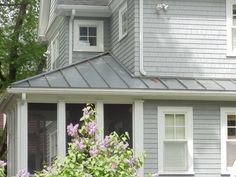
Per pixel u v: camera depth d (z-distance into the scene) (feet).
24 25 99.91
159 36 65.92
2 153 101.35
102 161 32.17
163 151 63.26
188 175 63.36
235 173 51.75
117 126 63.10
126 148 35.88
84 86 61.67
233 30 67.62
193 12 66.85
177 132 63.82
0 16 103.35
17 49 98.63
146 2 66.03
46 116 62.34
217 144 64.28
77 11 76.95
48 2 92.79
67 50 77.25
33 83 61.62
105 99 62.75
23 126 61.41
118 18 72.95
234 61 67.15
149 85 62.95
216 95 63.05
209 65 66.69
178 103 63.98
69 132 33.78
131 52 66.64
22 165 61.21
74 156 32.50
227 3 67.56
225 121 64.54
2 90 99.35
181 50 66.23
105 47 78.02
